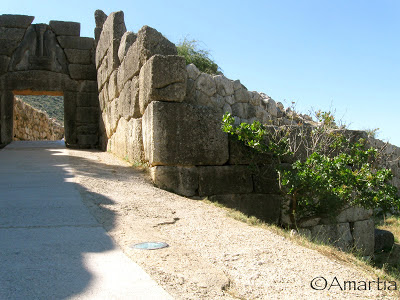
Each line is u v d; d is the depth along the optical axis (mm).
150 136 7535
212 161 7707
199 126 7652
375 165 7949
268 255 4266
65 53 14305
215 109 7832
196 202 6824
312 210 7570
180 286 3285
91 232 4469
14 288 3012
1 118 13719
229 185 7801
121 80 10195
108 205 5727
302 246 4844
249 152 7957
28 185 6781
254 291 3404
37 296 2908
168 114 7461
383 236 9344
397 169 14234
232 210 6551
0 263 3475
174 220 5449
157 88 7480
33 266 3443
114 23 10938
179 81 7574
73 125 14273
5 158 10148
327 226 8219
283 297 3336
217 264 3924
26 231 4406
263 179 8016
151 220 5309
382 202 6797
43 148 12938
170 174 7445
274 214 8000
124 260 3697
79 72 14375
